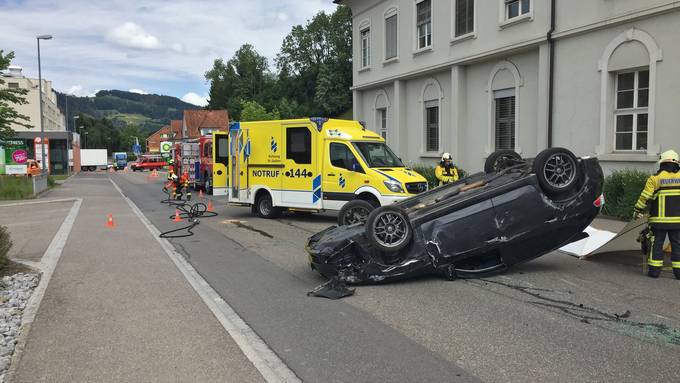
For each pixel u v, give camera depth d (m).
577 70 14.03
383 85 23.67
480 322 5.52
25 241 11.20
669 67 11.80
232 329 5.38
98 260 9.05
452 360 4.52
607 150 13.38
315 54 78.19
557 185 7.30
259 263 8.77
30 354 4.71
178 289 7.04
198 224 13.86
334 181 12.92
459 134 18.86
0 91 20.56
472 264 7.61
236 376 4.23
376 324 5.51
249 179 14.98
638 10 12.24
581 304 6.14
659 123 12.05
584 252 8.68
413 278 7.48
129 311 6.02
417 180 12.33
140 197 23.75
